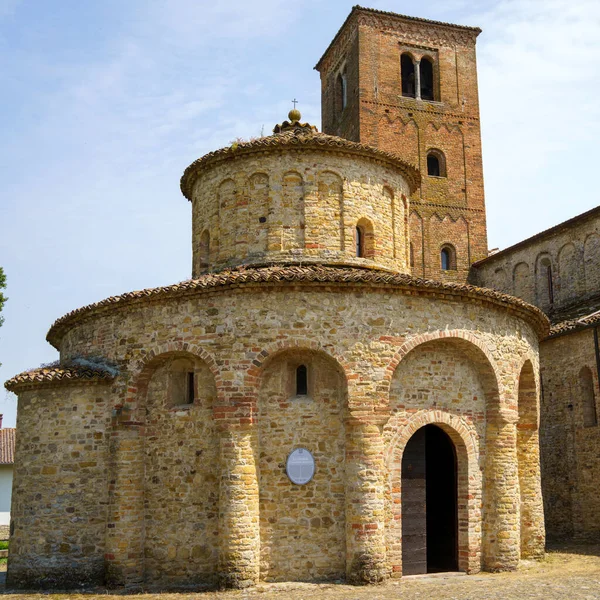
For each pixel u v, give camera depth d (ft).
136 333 66.64
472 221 143.43
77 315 72.08
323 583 59.06
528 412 75.66
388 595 53.62
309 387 63.31
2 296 116.78
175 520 63.16
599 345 94.79
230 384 61.52
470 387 67.92
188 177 82.79
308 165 76.02
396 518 62.23
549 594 52.75
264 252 74.54
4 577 78.64
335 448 61.87
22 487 68.74
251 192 76.38
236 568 58.59
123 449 64.85
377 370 61.87
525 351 73.51
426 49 149.69
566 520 97.55
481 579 61.93
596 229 113.39
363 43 143.54
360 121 139.95
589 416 96.53
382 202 79.41
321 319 62.08
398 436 63.57
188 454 63.72
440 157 145.07
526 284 129.18
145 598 57.47
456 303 66.39
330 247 74.79
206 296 63.82
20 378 69.10
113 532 63.46
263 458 61.52
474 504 65.92
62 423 68.03
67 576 64.64
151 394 66.74
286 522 60.59
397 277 63.36
